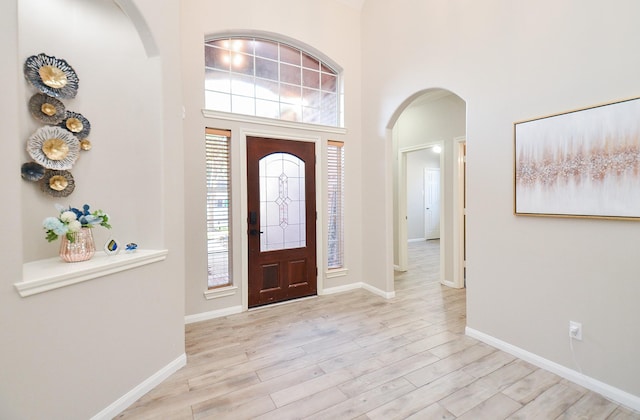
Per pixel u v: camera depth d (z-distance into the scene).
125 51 2.08
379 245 3.80
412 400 1.81
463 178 4.11
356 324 2.92
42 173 1.82
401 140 5.00
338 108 3.99
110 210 2.09
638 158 1.67
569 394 1.86
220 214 3.16
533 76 2.14
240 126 3.20
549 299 2.10
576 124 1.91
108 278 1.70
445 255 4.27
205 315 3.04
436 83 2.91
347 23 3.90
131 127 2.10
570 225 1.98
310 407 1.75
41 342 1.39
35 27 1.80
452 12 2.72
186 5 2.89
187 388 1.95
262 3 3.30
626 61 1.72
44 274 1.44
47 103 1.84
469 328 2.64
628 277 1.74
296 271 3.63
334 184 3.93
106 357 1.68
